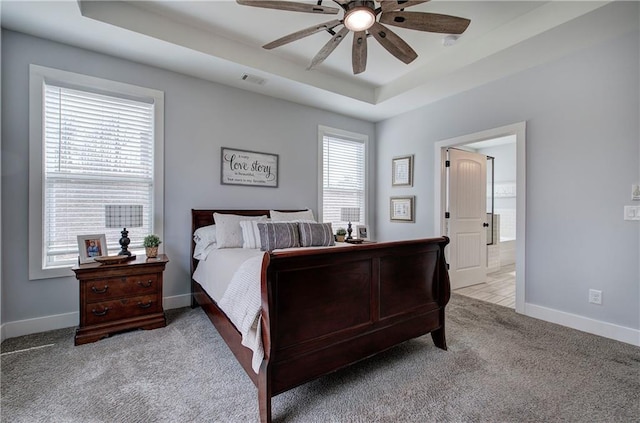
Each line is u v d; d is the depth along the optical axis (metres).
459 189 4.13
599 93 2.52
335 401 1.63
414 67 3.43
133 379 1.81
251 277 1.74
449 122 3.76
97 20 2.25
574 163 2.67
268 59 3.14
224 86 3.43
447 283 2.29
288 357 1.48
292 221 3.21
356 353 1.77
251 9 2.45
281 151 3.88
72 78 2.60
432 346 2.30
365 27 1.95
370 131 4.85
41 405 1.56
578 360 2.07
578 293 2.64
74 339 2.32
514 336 2.47
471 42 2.88
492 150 6.50
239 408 1.56
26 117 2.43
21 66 2.41
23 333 2.42
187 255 3.20
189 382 1.78
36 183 2.46
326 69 3.47
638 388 1.74
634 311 2.35
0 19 2.22
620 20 2.22
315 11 1.85
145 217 3.00
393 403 1.61
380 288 1.91
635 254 2.35
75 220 2.68
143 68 2.95
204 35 2.75
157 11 2.47
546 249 2.85
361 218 4.77
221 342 2.31
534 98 2.94
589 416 1.51
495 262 5.45
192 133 3.22
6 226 2.37
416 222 4.22
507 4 2.35
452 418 1.49
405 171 4.35
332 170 4.48
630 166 2.37
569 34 2.41
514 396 1.67
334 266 1.68
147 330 2.53
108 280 2.40
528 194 2.98
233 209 3.47
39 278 2.48
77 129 2.67
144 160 2.99
